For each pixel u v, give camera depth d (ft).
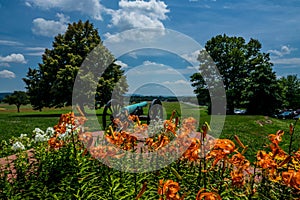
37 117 87.20
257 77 103.96
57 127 13.94
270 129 48.19
